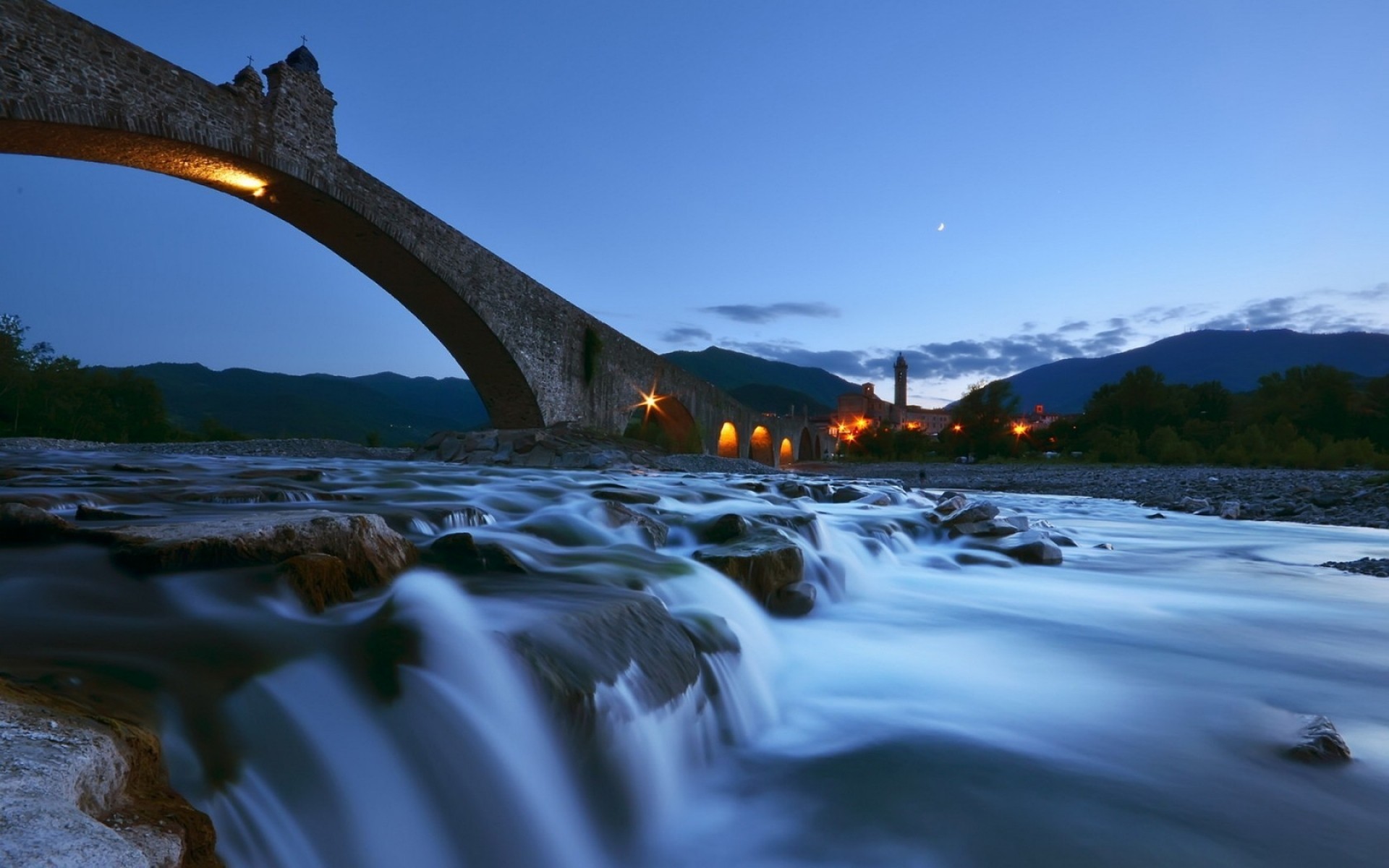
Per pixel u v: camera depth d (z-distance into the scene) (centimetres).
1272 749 379
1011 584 776
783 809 320
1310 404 6288
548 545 573
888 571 814
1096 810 315
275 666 248
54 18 1627
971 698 449
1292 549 1173
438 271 2619
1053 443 7762
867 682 473
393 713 251
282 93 2159
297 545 346
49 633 252
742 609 530
